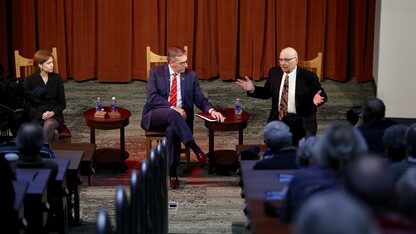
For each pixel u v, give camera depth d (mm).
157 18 10258
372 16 10195
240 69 10469
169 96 7398
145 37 10320
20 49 10336
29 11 10188
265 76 10469
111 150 7887
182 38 10320
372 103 5625
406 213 2867
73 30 10281
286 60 7273
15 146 5402
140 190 4609
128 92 10023
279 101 7410
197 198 6855
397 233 2729
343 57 10328
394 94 8977
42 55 7484
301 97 7328
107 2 10172
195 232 6168
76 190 6051
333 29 10281
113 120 7277
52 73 7590
